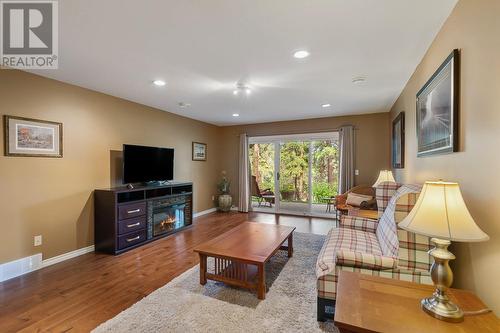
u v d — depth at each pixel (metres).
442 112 1.86
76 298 2.22
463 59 1.55
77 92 3.28
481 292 1.36
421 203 1.25
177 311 2.01
